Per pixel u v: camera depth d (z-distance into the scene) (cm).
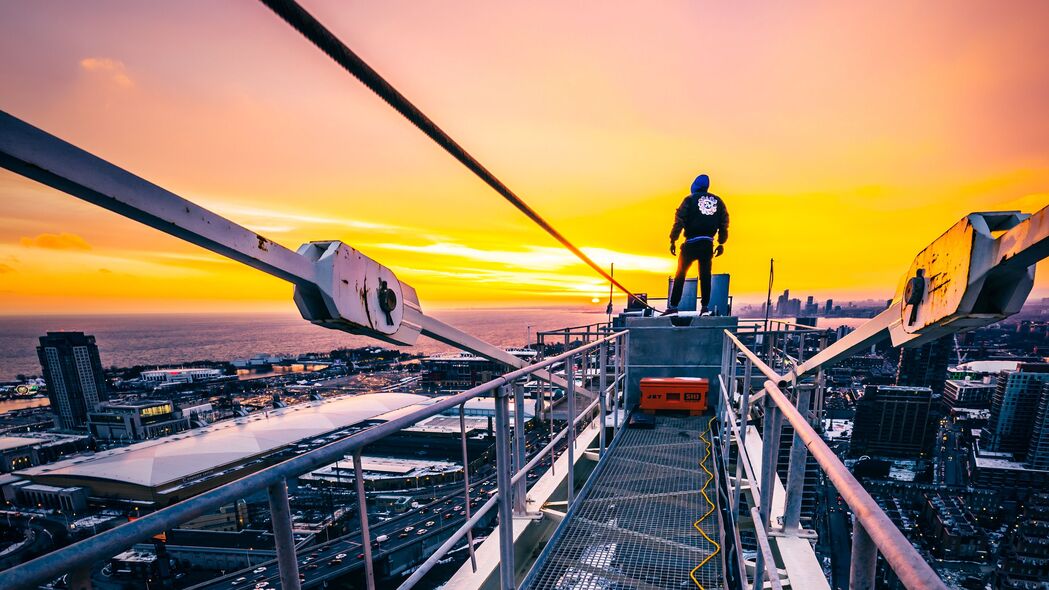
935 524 5712
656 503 363
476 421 7869
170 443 6612
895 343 164
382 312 181
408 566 4150
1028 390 8012
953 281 126
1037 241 98
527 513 346
